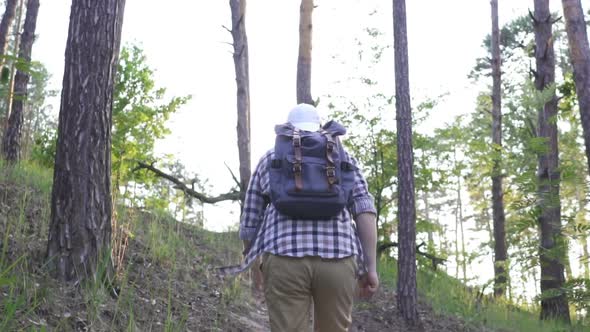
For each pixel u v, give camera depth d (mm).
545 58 12695
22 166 9875
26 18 12641
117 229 6465
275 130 3266
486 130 21984
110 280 5242
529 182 9344
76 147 5227
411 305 10219
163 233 8633
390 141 14719
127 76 16594
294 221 3078
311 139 3152
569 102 13141
